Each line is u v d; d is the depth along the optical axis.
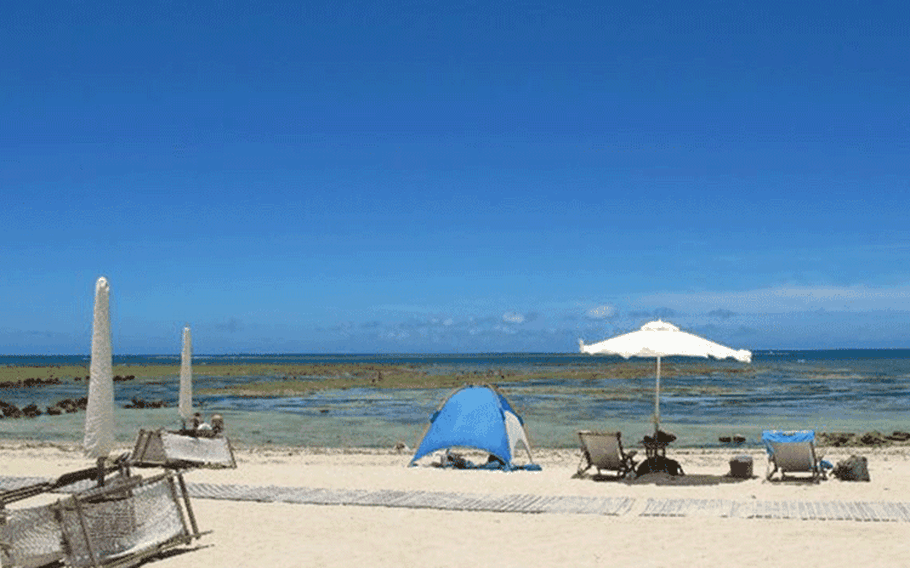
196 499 13.63
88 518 9.33
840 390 57.75
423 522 11.70
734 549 9.89
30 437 30.41
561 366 119.50
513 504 12.82
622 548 10.06
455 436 18.83
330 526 11.50
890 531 10.68
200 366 120.56
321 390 57.75
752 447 25.95
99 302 10.30
